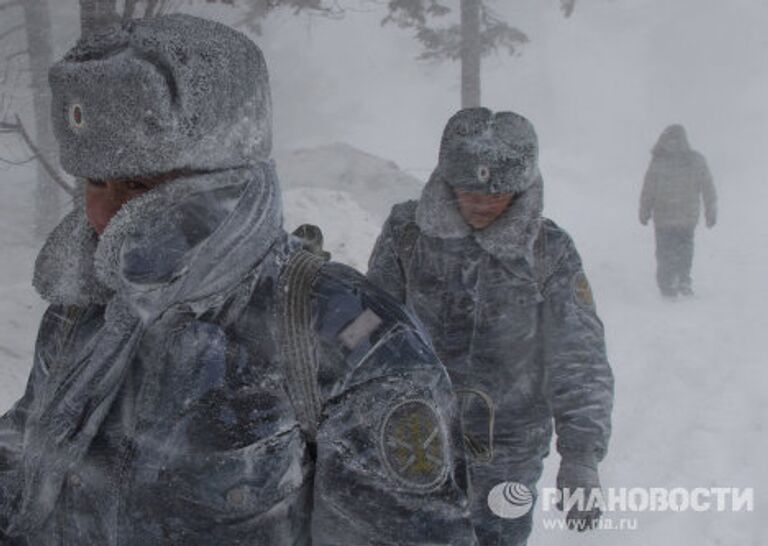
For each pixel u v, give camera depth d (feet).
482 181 9.73
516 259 10.05
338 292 4.24
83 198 4.56
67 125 4.10
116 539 4.10
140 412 4.08
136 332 4.11
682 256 37.24
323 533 4.20
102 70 3.91
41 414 4.37
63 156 4.19
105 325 4.21
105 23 19.30
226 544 4.07
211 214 4.03
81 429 4.16
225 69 4.01
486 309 10.14
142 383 4.09
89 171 4.11
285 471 4.13
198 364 4.04
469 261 10.17
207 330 4.07
